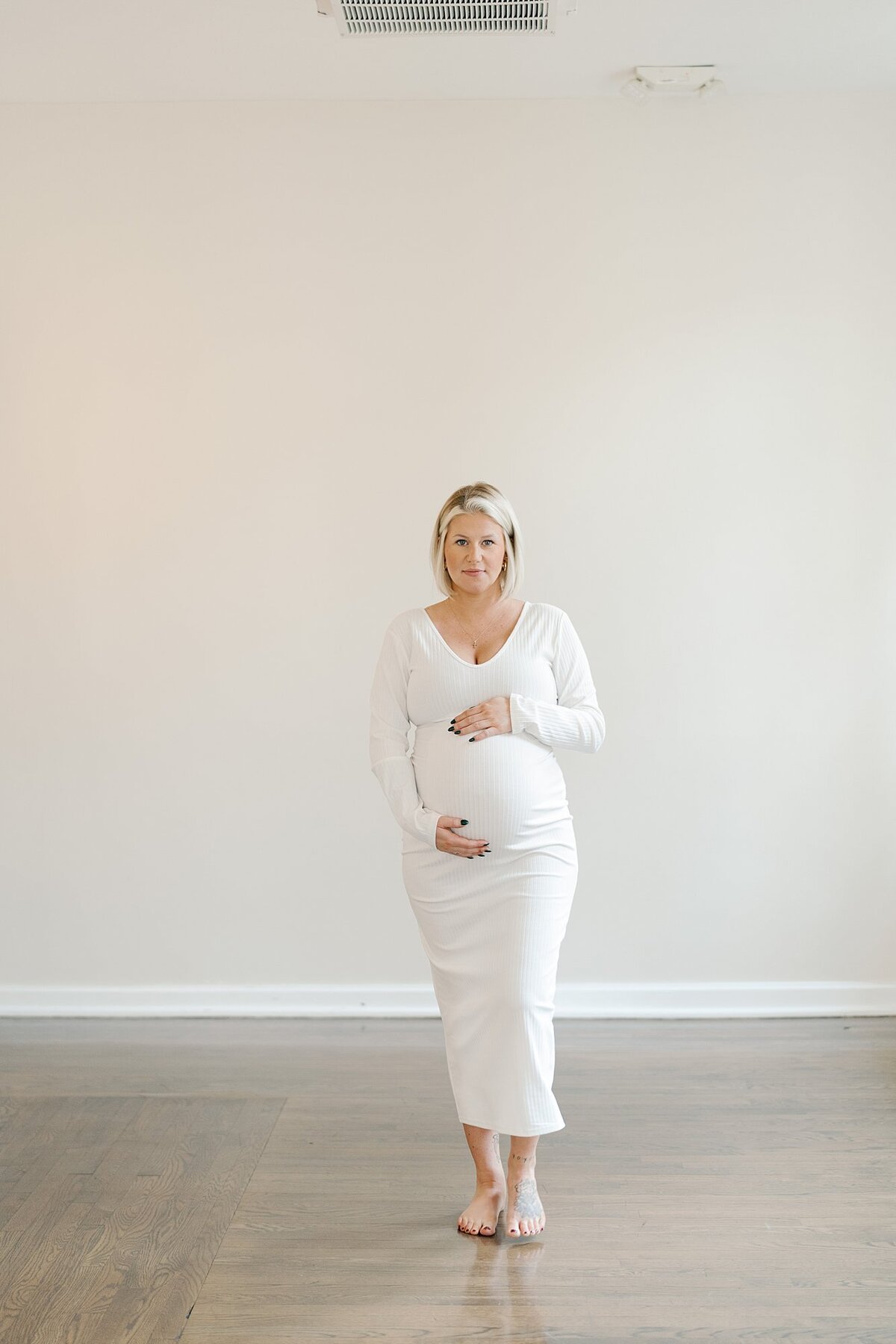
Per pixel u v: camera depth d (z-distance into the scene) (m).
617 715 3.74
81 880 3.84
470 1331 2.11
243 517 3.73
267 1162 2.77
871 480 3.69
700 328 3.67
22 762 3.83
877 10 3.15
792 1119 2.97
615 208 3.66
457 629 2.58
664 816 3.77
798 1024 3.70
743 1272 2.29
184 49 3.33
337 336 3.70
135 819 3.82
